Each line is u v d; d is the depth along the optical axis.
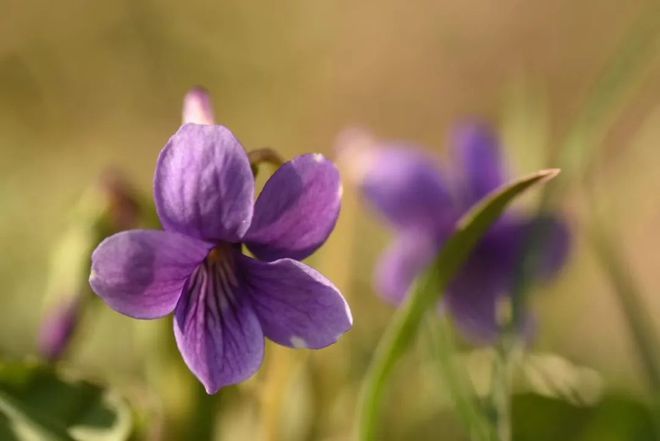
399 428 0.26
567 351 0.29
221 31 0.49
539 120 0.28
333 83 0.49
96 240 0.24
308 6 0.49
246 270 0.20
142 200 0.24
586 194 0.28
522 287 0.23
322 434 0.26
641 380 0.26
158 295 0.20
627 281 0.25
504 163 0.26
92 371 0.28
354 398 0.26
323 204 0.20
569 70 0.54
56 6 0.49
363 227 0.35
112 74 0.49
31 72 0.49
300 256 0.20
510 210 0.25
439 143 0.52
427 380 0.26
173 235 0.20
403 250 0.26
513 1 0.55
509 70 0.54
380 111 0.52
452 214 0.26
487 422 0.22
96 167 0.46
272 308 0.20
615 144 0.46
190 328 0.20
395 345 0.22
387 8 0.53
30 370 0.22
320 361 0.25
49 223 0.37
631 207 0.34
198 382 0.23
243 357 0.20
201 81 0.49
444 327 0.22
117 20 0.49
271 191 0.20
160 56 0.49
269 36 0.49
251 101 0.47
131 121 0.49
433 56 0.54
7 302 0.33
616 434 0.24
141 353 0.29
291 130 0.47
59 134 0.48
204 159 0.20
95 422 0.22
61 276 0.24
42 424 0.22
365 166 0.26
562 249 0.25
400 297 0.26
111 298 0.19
